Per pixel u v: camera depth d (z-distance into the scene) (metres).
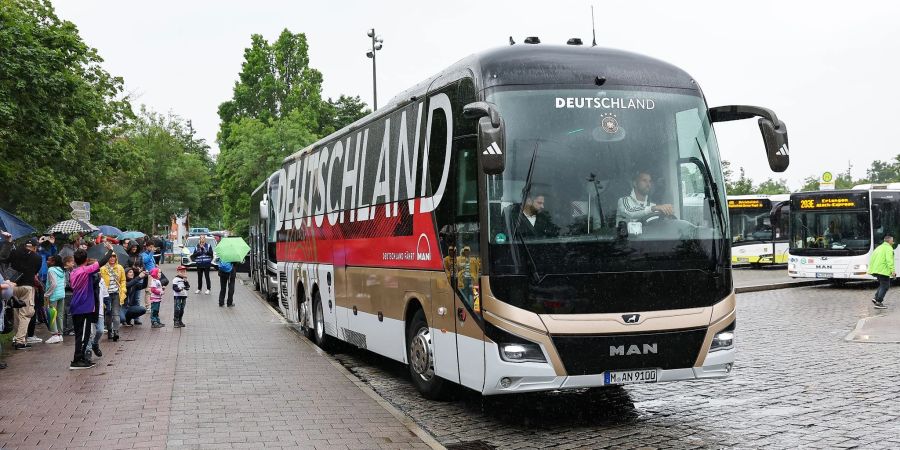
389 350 11.15
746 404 9.69
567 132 8.28
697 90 8.83
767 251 43.69
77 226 22.84
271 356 13.91
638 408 9.59
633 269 8.16
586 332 7.99
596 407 9.73
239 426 8.48
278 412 9.19
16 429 8.41
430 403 10.27
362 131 12.54
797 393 10.31
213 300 28.09
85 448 7.61
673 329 8.19
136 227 68.69
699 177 8.54
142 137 68.12
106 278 16.20
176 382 11.24
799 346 14.77
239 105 66.62
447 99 9.20
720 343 8.41
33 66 23.81
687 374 8.27
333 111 68.12
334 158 14.22
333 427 8.44
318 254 15.26
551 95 8.35
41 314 18.50
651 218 8.28
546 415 9.37
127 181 56.44
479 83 8.43
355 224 12.65
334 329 14.09
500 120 7.57
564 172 8.19
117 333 16.38
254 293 32.09
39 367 12.79
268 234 27.78
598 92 8.44
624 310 8.11
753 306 23.34
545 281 7.99
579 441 8.07
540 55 8.62
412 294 10.20
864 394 10.18
